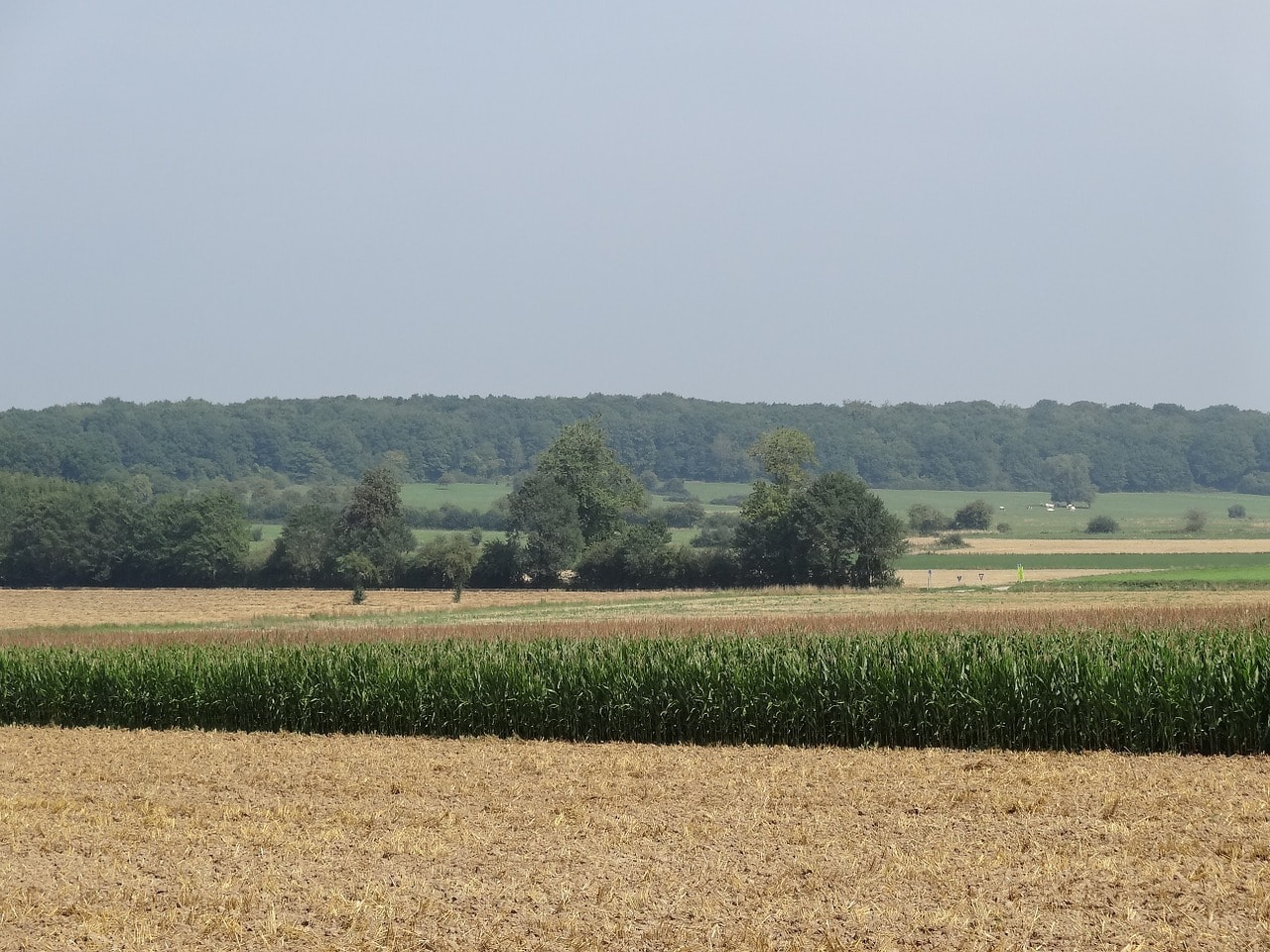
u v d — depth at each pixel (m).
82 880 21.39
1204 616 65.62
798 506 126.44
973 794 27.16
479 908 19.28
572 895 19.86
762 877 20.72
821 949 17.23
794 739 36.31
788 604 99.31
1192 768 30.09
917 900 19.27
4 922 19.16
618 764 32.75
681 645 40.16
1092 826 23.91
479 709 39.69
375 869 21.75
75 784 31.41
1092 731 33.50
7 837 24.88
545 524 136.00
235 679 43.25
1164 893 19.39
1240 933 17.64
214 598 130.75
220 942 18.11
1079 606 81.94
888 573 125.38
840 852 22.25
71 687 45.59
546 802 27.59
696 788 28.80
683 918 18.61
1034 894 19.44
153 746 38.47
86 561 146.38
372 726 41.28
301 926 18.58
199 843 24.02
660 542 134.00
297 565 141.00
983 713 34.19
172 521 146.12
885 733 35.56
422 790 29.47
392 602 121.19
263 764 34.19
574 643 43.06
